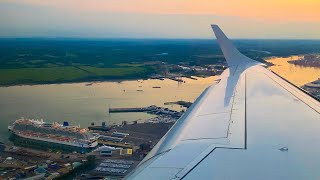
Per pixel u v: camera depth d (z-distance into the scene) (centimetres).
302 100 2359
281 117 1925
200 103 2344
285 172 1214
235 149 1429
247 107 2150
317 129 1709
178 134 1739
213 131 1697
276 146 1468
